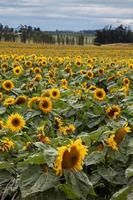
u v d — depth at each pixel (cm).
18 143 720
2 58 2695
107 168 632
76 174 523
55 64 2419
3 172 596
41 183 517
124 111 1022
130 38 13538
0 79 1873
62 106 1160
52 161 523
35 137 757
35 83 1620
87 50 7562
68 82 1892
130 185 549
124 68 2259
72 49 7919
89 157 631
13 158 667
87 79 1850
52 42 12575
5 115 1055
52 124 966
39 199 525
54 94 1172
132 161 646
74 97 1234
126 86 1518
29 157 542
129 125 775
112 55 5712
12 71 2052
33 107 1004
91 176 624
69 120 1045
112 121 929
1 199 563
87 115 1030
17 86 1739
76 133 1012
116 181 618
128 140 671
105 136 657
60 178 536
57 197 525
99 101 1163
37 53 5594
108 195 636
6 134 798
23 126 812
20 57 2578
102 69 1961
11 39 12262
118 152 644
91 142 669
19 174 584
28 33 12369
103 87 1875
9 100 1080
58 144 655
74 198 526
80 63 2272
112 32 13488
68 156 510
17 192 565
